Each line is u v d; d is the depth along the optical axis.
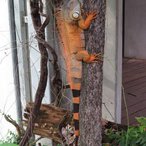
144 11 7.95
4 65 4.41
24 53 4.09
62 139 3.23
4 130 4.52
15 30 4.15
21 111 4.32
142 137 3.11
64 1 2.79
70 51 2.67
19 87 4.28
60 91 3.69
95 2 2.29
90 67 2.39
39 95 3.26
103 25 2.35
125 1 8.09
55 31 3.30
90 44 2.37
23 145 3.31
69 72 2.69
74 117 2.62
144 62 7.91
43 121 3.37
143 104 5.26
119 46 4.06
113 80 4.10
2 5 4.21
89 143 2.51
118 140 3.22
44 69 3.24
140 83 6.27
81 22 2.41
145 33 8.03
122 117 4.78
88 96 2.44
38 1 3.18
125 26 8.26
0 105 4.55
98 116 2.49
